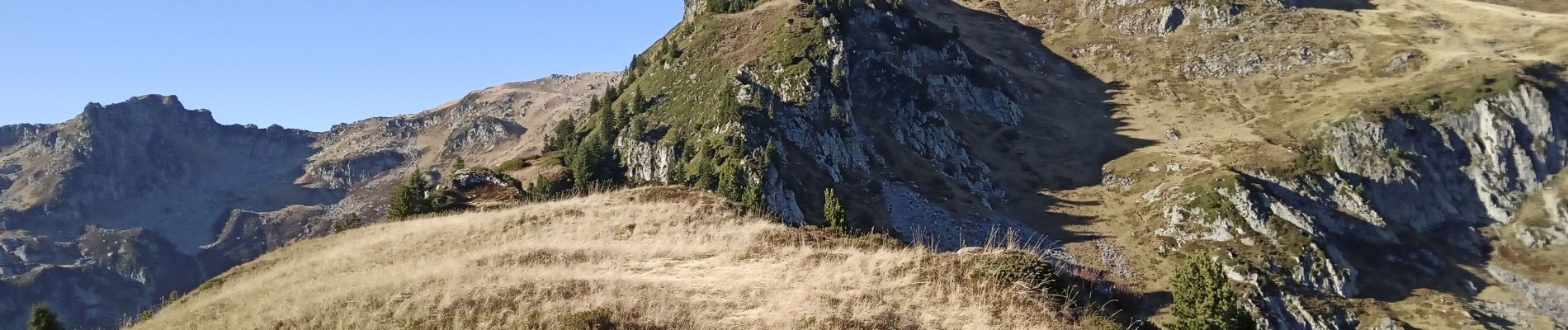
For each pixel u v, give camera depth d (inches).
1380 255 4399.6
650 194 1747.0
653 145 4943.4
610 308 834.8
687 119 5182.1
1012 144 6028.5
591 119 6112.2
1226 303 1398.9
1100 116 6752.0
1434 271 4350.4
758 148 4515.3
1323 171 5177.2
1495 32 7603.4
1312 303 3769.7
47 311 1175.0
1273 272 3934.5
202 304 1095.6
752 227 1301.7
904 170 5191.9
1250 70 7209.6
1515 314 4010.8
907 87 6058.1
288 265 1381.6
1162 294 3457.2
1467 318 3754.9
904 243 1215.6
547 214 1578.5
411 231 1553.9
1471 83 5944.9
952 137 5787.4
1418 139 5511.8
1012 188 5349.4
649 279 973.2
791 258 1048.8
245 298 1066.7
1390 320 3673.7
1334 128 5595.5
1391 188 5152.6
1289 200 4810.5
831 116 5231.3
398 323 846.5
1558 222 4940.9
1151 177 5226.4
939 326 807.7
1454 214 5132.9
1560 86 6033.5
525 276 964.0
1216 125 6279.5
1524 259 4643.2
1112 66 7829.7
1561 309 4089.6
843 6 6786.4
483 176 2551.7
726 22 6668.3
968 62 7042.3
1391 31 7687.0
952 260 964.6
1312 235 4197.8
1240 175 4803.2
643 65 7007.9
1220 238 4269.2
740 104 5039.4
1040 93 7111.2
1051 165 5728.3
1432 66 6584.6
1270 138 5767.7
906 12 7268.7
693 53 6259.8
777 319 815.1
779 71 5531.5
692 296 890.7
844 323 805.2
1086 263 4138.8
